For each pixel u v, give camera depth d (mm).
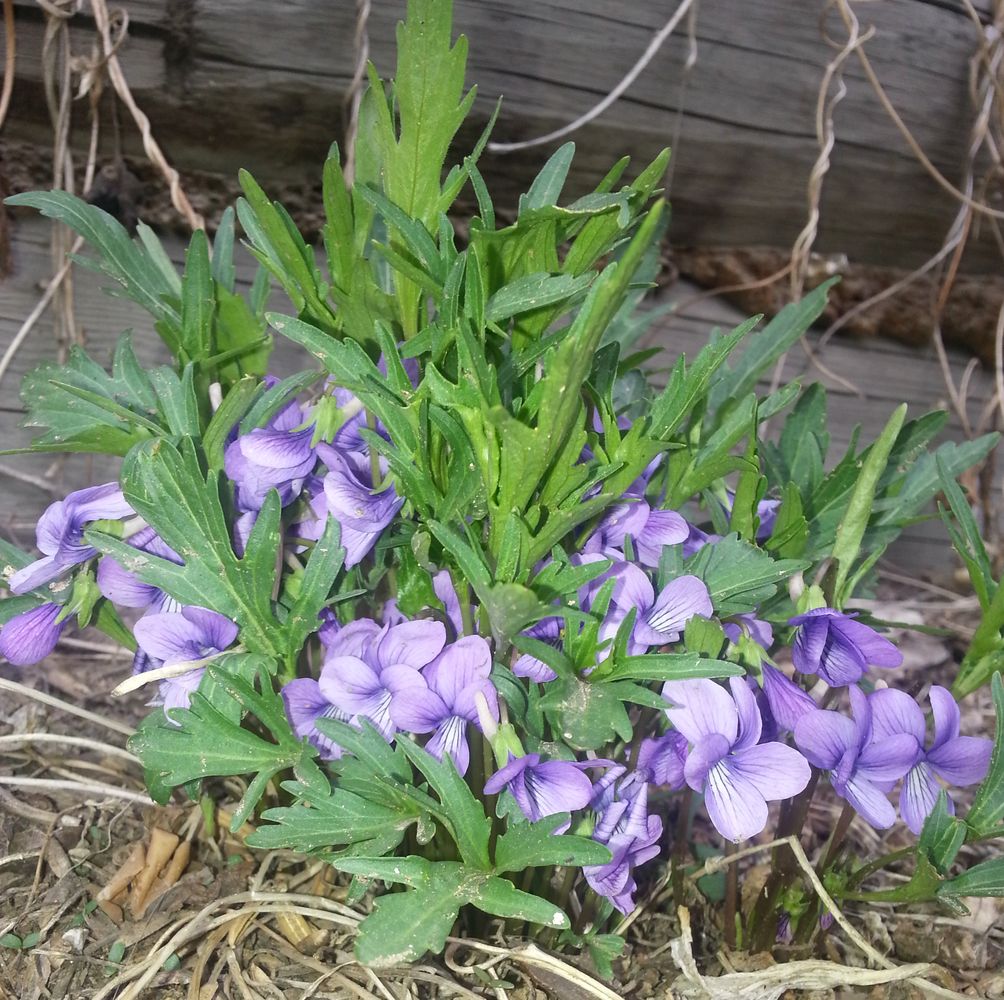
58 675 314
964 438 476
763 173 412
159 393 211
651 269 276
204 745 196
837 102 401
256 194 194
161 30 335
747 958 224
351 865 183
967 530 221
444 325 182
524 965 213
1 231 348
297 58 346
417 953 176
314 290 206
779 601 223
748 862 265
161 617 197
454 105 185
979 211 434
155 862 236
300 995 211
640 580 191
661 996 215
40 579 203
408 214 195
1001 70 414
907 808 194
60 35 328
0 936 220
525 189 389
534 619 178
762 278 432
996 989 231
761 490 209
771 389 444
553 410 166
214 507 195
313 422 202
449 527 191
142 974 212
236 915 222
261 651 201
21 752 273
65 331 359
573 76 371
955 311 458
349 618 215
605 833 191
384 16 348
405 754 190
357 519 190
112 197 353
